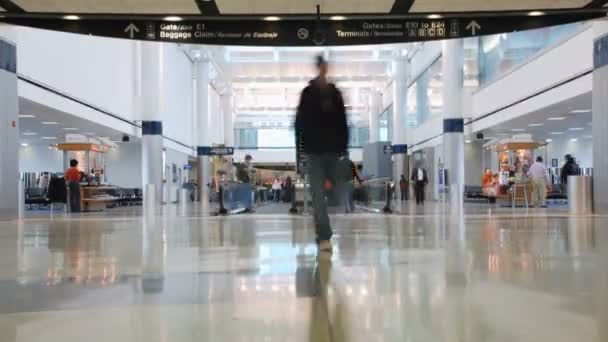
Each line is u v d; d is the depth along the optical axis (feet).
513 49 69.67
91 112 70.69
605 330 7.89
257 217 43.04
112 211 61.11
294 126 18.31
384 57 118.83
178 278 12.62
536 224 30.76
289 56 119.24
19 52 51.55
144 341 7.54
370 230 26.99
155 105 79.77
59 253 17.80
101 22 35.94
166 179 101.86
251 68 128.88
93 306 9.75
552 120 71.36
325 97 18.06
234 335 7.77
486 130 82.23
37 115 65.00
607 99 41.37
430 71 106.32
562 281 11.80
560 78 55.57
